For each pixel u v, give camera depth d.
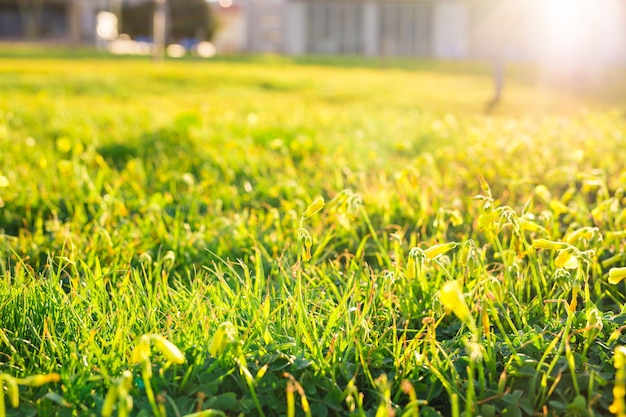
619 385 1.80
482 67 28.92
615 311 2.85
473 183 4.70
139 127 7.74
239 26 65.69
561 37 26.98
